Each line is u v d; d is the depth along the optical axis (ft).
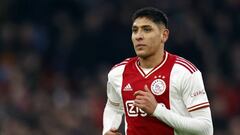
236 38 133.90
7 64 124.16
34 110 112.78
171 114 57.21
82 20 132.67
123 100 60.18
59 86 123.65
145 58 59.52
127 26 127.03
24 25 133.08
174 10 127.24
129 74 60.18
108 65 126.00
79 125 113.19
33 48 129.80
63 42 130.62
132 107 59.52
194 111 58.08
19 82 118.42
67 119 112.57
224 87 127.85
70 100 121.08
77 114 115.14
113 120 62.54
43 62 128.98
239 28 134.41
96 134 114.93
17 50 128.36
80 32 129.70
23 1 134.41
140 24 58.70
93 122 116.16
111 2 131.34
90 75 126.31
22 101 113.70
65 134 110.73
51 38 131.85
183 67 58.80
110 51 126.52
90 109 117.80
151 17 58.70
